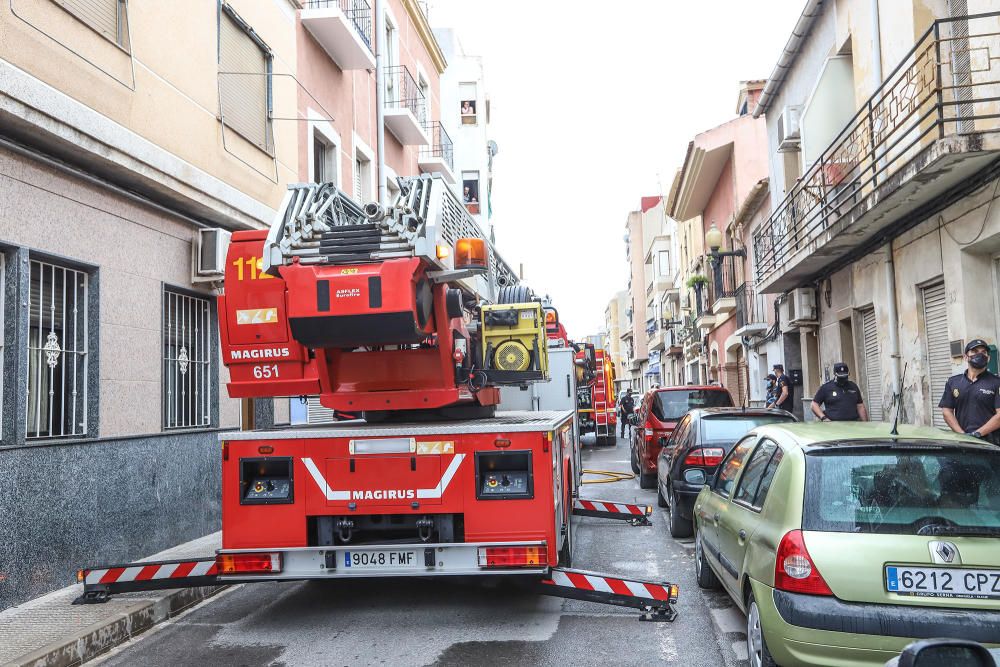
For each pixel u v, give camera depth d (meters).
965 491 4.11
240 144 11.02
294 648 5.57
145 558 8.41
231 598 7.24
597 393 26.16
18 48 6.74
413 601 6.80
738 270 24.88
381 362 6.69
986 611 3.72
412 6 20.67
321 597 7.07
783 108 17.47
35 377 7.17
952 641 2.23
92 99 7.72
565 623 6.02
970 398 7.87
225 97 10.67
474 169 34.34
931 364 11.11
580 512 10.45
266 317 6.80
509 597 6.86
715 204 29.03
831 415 10.83
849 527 4.01
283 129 12.51
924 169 8.86
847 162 13.35
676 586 5.76
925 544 3.86
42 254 7.10
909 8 10.66
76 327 7.71
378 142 16.12
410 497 5.95
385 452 6.00
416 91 21.12
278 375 6.82
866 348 13.98
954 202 9.74
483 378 7.13
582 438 27.22
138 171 8.30
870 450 4.34
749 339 23.70
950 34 10.08
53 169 7.29
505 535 5.87
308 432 6.08
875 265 12.77
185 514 9.34
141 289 8.70
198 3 9.95
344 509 6.00
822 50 15.21
